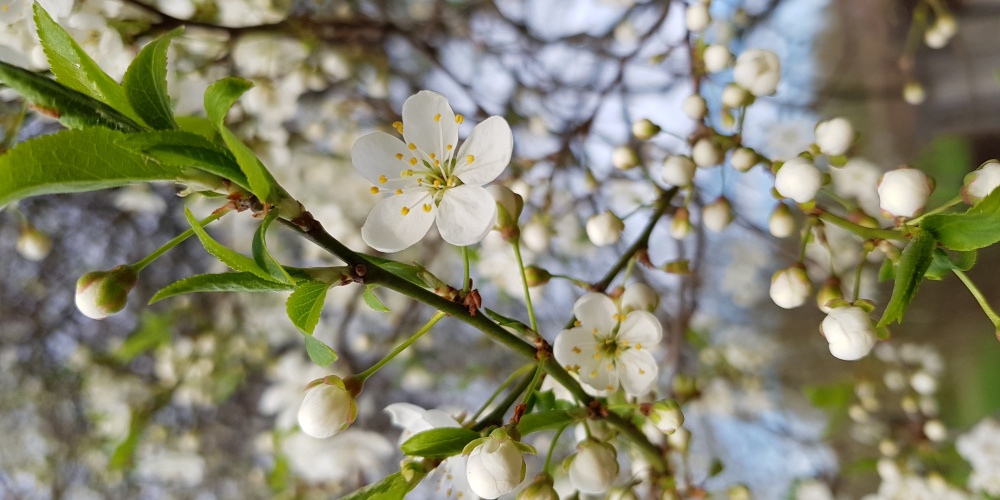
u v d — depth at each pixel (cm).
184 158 9
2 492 36
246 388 36
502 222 12
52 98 9
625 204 27
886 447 27
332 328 31
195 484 37
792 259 26
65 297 35
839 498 33
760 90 16
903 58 28
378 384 32
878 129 33
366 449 25
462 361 34
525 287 12
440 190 12
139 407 30
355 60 26
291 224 10
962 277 11
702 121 17
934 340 32
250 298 31
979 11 31
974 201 11
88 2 17
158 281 36
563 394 13
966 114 31
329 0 25
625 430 13
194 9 21
